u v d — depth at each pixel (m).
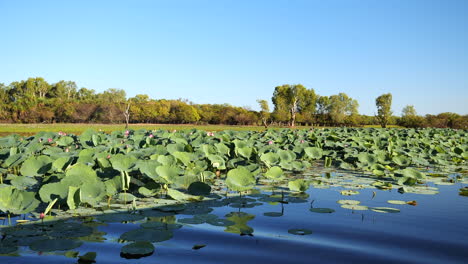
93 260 2.81
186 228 3.71
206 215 4.17
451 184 6.49
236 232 3.59
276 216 4.20
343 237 3.47
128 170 5.50
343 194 5.55
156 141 10.24
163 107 72.06
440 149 10.61
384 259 2.96
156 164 5.59
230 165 7.48
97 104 65.38
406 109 63.94
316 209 4.50
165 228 3.63
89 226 3.71
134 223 3.85
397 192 5.75
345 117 75.06
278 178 6.27
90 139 10.57
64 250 2.98
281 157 8.50
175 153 6.84
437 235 3.55
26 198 4.04
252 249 3.12
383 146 12.30
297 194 5.53
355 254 3.04
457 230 3.73
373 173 7.75
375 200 5.16
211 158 7.18
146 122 73.69
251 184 5.24
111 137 12.25
